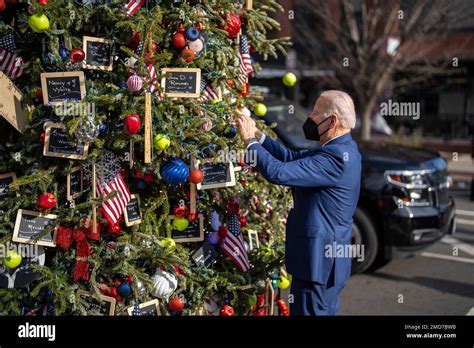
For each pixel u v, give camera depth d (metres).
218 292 3.32
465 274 5.68
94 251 2.81
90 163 2.67
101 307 2.81
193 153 2.78
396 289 5.24
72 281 2.82
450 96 17.36
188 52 2.83
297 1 14.48
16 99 2.72
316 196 2.88
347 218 2.91
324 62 13.89
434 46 14.06
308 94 16.66
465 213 8.64
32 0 2.54
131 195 2.85
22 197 2.71
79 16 2.68
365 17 12.31
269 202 3.71
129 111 2.56
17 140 2.81
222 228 3.19
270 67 10.67
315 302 2.91
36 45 2.80
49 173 2.70
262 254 3.43
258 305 3.50
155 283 2.86
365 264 5.46
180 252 2.99
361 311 4.61
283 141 5.77
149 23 2.66
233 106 3.19
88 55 2.70
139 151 2.73
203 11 2.95
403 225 5.23
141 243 2.87
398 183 5.29
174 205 3.10
